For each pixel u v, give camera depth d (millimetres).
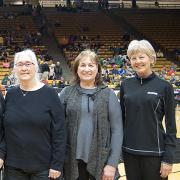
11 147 2746
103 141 2807
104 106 2816
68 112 2855
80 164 2869
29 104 2734
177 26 27125
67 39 22609
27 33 23672
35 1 33500
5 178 2809
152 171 2818
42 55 19625
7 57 19203
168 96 2805
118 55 19844
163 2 35312
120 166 4625
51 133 2791
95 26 26234
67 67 19172
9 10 28594
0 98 2799
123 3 33938
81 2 31281
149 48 2857
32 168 2723
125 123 2896
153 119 2783
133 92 2850
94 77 2885
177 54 21578
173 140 2807
